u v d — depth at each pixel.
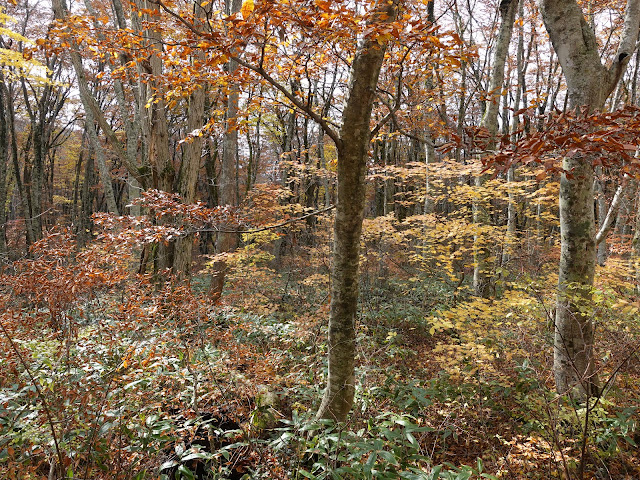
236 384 3.96
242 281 8.15
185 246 7.21
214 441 3.77
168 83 4.09
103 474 2.83
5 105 17.91
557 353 4.32
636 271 7.29
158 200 4.21
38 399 3.10
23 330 3.59
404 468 3.10
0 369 3.06
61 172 27.05
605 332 4.91
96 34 4.00
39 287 3.26
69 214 24.94
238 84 3.88
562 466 3.43
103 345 3.74
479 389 4.60
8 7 14.52
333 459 3.09
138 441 3.22
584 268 4.17
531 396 4.37
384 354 6.02
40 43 3.58
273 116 14.12
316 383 5.04
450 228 6.90
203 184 18.83
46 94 16.55
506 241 8.00
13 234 16.41
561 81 13.63
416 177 8.32
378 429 3.79
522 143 2.25
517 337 5.07
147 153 7.58
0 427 2.98
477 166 6.57
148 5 5.62
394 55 4.39
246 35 2.46
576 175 4.08
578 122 2.27
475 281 7.64
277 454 3.49
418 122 5.07
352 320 3.57
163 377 3.83
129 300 3.82
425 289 9.38
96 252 3.72
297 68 4.07
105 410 2.93
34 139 16.56
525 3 12.76
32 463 2.86
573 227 4.17
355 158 3.25
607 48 11.14
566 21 4.04
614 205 5.85
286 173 13.30
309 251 9.64
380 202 16.77
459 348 4.76
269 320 7.11
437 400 4.86
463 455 3.99
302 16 2.42
